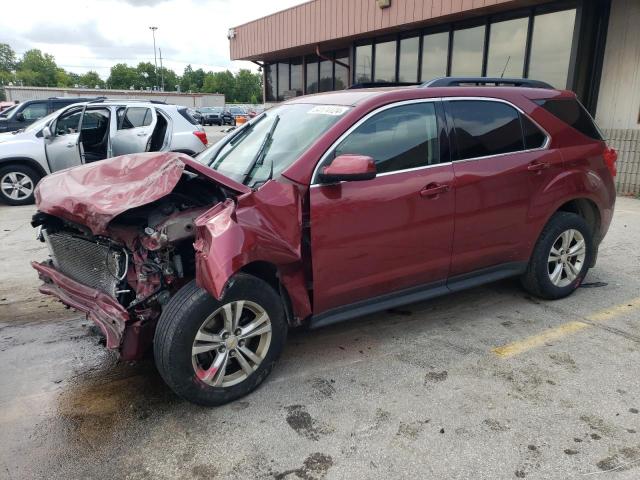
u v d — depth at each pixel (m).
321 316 3.31
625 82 9.88
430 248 3.57
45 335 3.94
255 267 3.07
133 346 2.87
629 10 9.60
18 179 9.07
